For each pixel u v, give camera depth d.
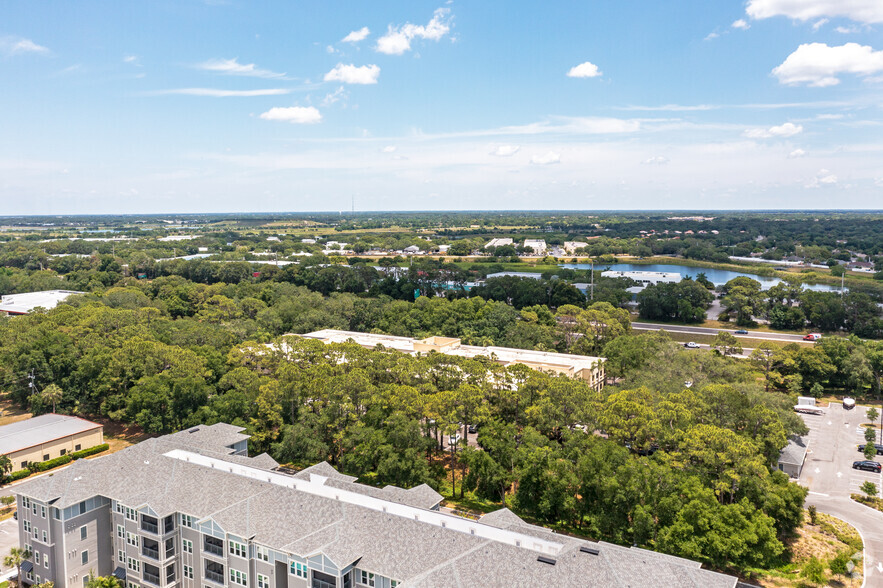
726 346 182.38
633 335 183.00
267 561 68.56
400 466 96.94
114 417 127.75
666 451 99.75
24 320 178.12
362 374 121.62
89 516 78.56
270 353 144.75
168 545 75.38
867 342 184.75
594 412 103.06
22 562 80.62
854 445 130.62
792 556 86.50
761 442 100.69
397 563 63.41
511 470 96.69
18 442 112.56
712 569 83.00
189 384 121.25
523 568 60.03
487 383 118.44
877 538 91.62
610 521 85.06
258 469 83.62
